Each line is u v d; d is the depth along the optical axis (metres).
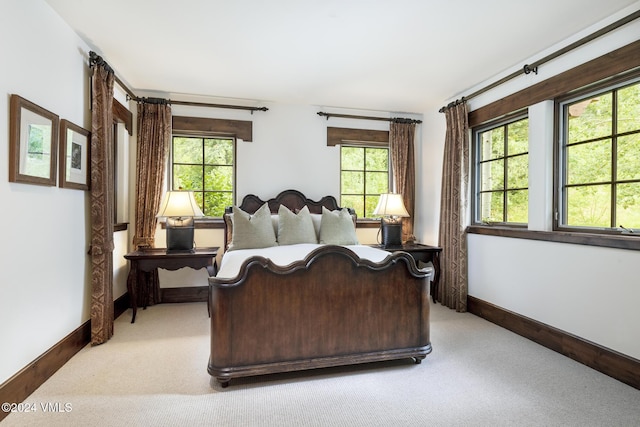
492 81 3.29
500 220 3.32
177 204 3.26
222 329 1.96
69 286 2.36
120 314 3.39
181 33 2.47
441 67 3.06
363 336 2.20
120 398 1.86
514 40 2.55
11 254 1.76
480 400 1.87
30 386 1.89
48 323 2.10
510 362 2.35
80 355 2.41
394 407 1.80
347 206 4.38
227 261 2.60
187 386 2.00
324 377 2.12
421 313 2.31
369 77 3.31
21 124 1.81
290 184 4.15
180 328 2.99
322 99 3.99
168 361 2.33
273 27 2.38
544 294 2.67
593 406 1.81
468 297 3.58
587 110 2.47
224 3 2.09
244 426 1.63
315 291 2.11
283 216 3.44
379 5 2.11
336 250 2.12
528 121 2.88
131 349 2.52
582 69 2.39
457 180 3.60
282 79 3.37
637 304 2.03
